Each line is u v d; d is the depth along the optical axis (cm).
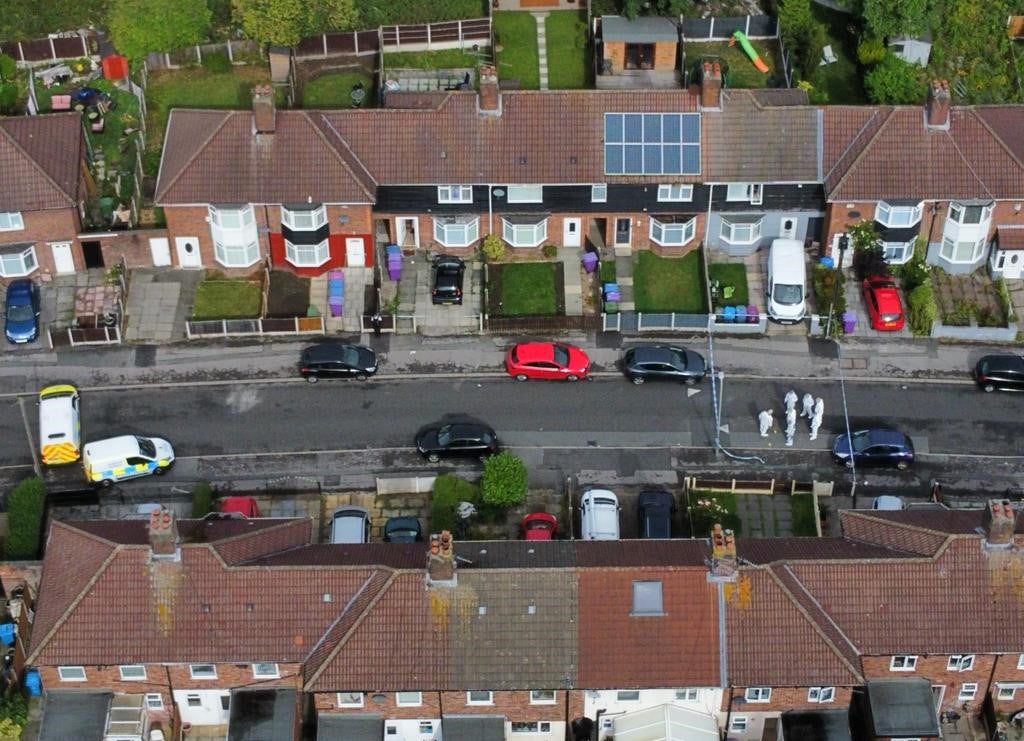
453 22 11544
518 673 7850
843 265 10444
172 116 10350
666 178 10125
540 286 10338
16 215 9994
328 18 11425
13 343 9944
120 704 8150
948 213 10219
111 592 7938
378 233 10550
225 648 7900
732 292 10238
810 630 7888
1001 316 10194
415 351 9994
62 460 9312
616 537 8838
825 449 9538
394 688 7794
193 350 9969
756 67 11556
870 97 11206
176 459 9425
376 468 9394
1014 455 9525
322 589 8000
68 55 11494
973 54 11706
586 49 11694
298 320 10006
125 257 10306
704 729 8081
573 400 9750
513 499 9012
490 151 10162
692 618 7925
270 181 10000
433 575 7900
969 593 8012
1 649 8612
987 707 8294
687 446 9538
